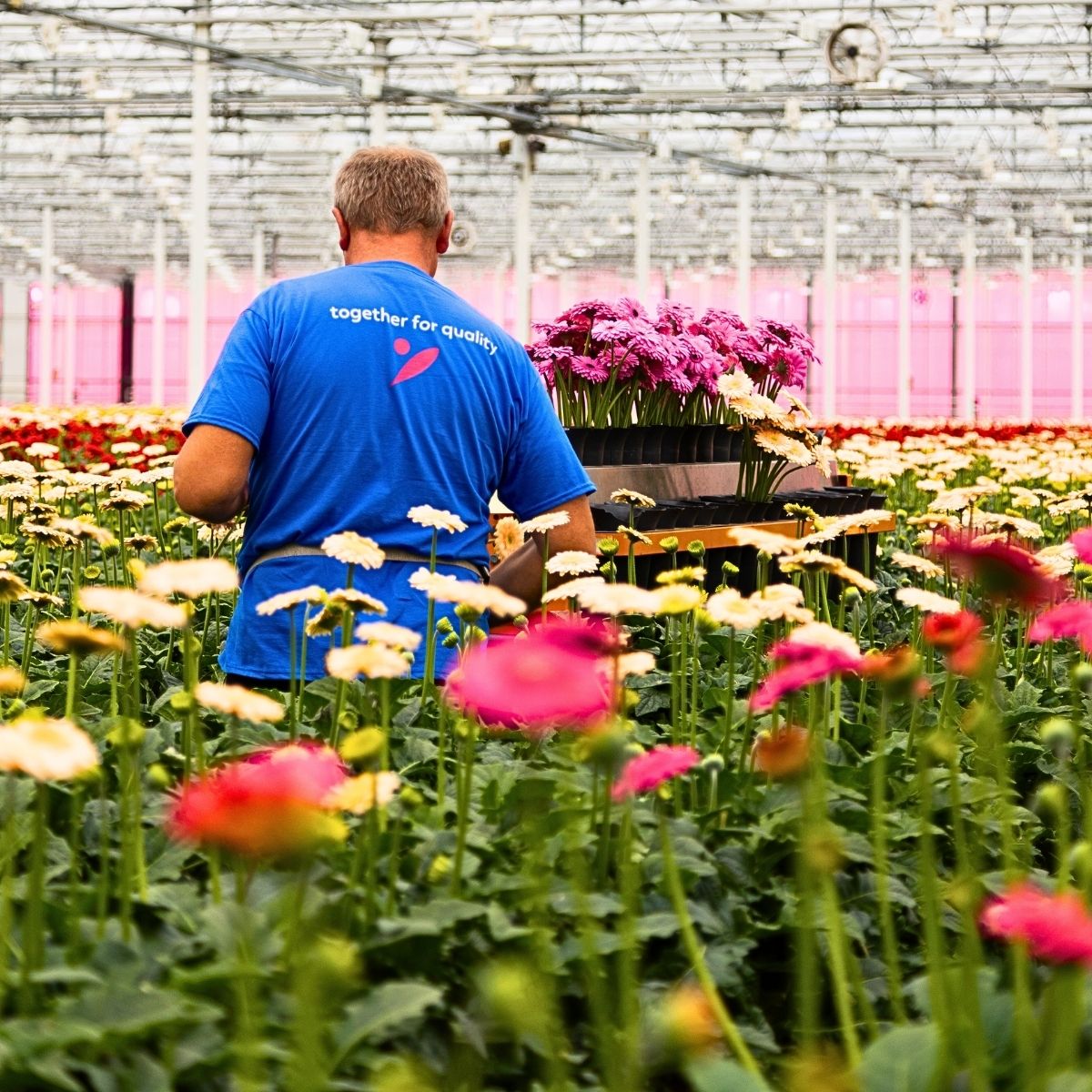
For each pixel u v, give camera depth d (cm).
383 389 345
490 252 4444
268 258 4516
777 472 558
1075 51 1928
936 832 227
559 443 369
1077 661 393
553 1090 128
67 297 4650
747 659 380
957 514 552
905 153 2731
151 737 241
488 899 187
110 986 141
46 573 421
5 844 192
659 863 196
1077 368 4344
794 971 198
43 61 2034
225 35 2217
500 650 114
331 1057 142
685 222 3997
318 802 107
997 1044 148
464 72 1888
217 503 338
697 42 1933
